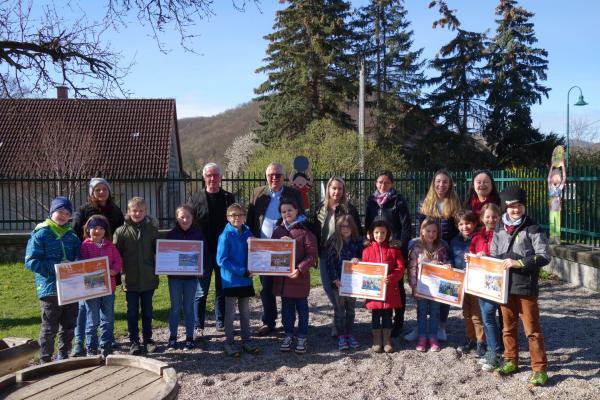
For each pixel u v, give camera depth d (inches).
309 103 1206.3
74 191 575.5
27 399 128.5
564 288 348.2
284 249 234.2
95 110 987.3
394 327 257.9
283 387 196.7
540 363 190.2
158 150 909.2
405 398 185.3
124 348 244.2
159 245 234.8
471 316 225.8
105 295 215.2
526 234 192.9
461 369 210.1
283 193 257.8
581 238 376.8
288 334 237.5
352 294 232.2
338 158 861.2
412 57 1320.1
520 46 1219.9
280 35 1242.0
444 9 1258.6
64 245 212.7
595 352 223.3
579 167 370.0
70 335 217.9
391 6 1354.6
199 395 191.5
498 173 465.1
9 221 511.8
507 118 1216.2
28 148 859.4
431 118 1296.8
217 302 269.4
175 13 355.3
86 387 135.0
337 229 241.6
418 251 234.7
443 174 240.5
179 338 259.3
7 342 160.4
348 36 1254.9
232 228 237.9
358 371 212.1
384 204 251.3
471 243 216.5
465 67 1254.3
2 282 411.5
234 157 1749.5
